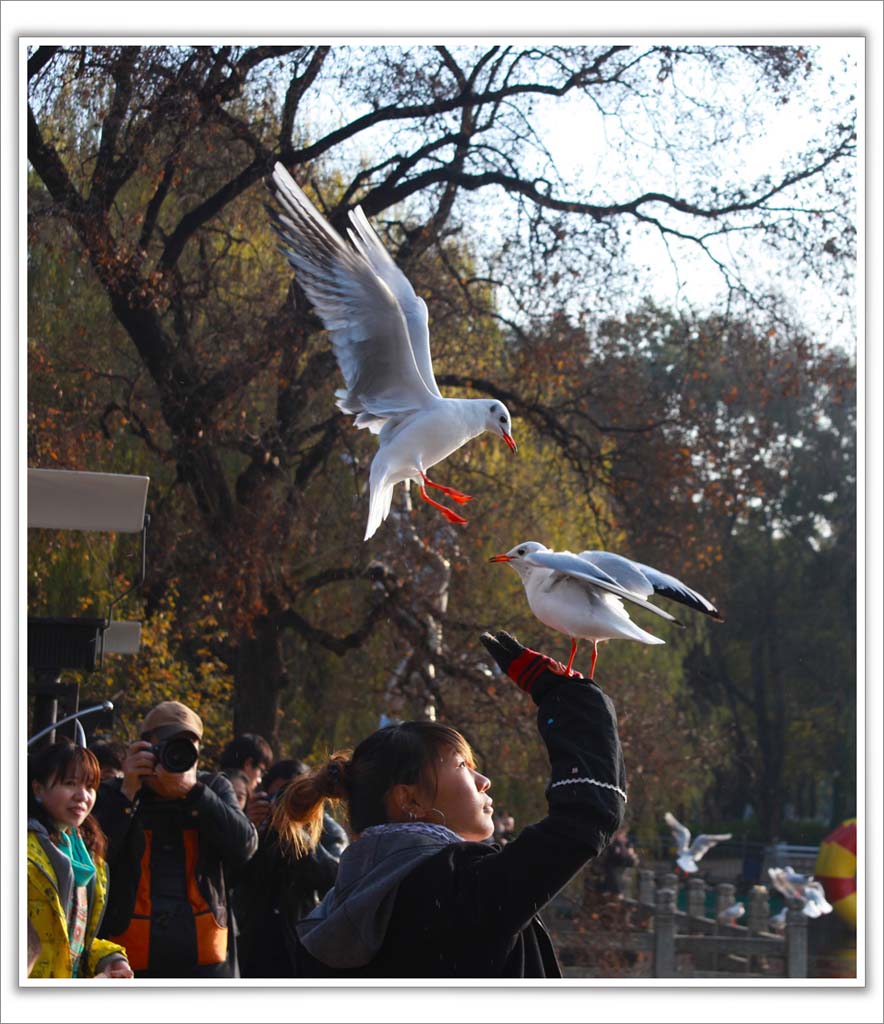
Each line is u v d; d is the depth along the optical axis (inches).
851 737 1343.5
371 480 263.3
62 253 542.6
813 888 636.7
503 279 624.1
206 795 192.1
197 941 190.2
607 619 134.3
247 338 578.9
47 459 544.7
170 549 589.0
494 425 275.9
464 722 600.7
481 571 629.9
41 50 518.0
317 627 671.8
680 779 692.1
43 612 577.3
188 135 540.4
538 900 104.7
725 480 650.2
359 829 119.2
